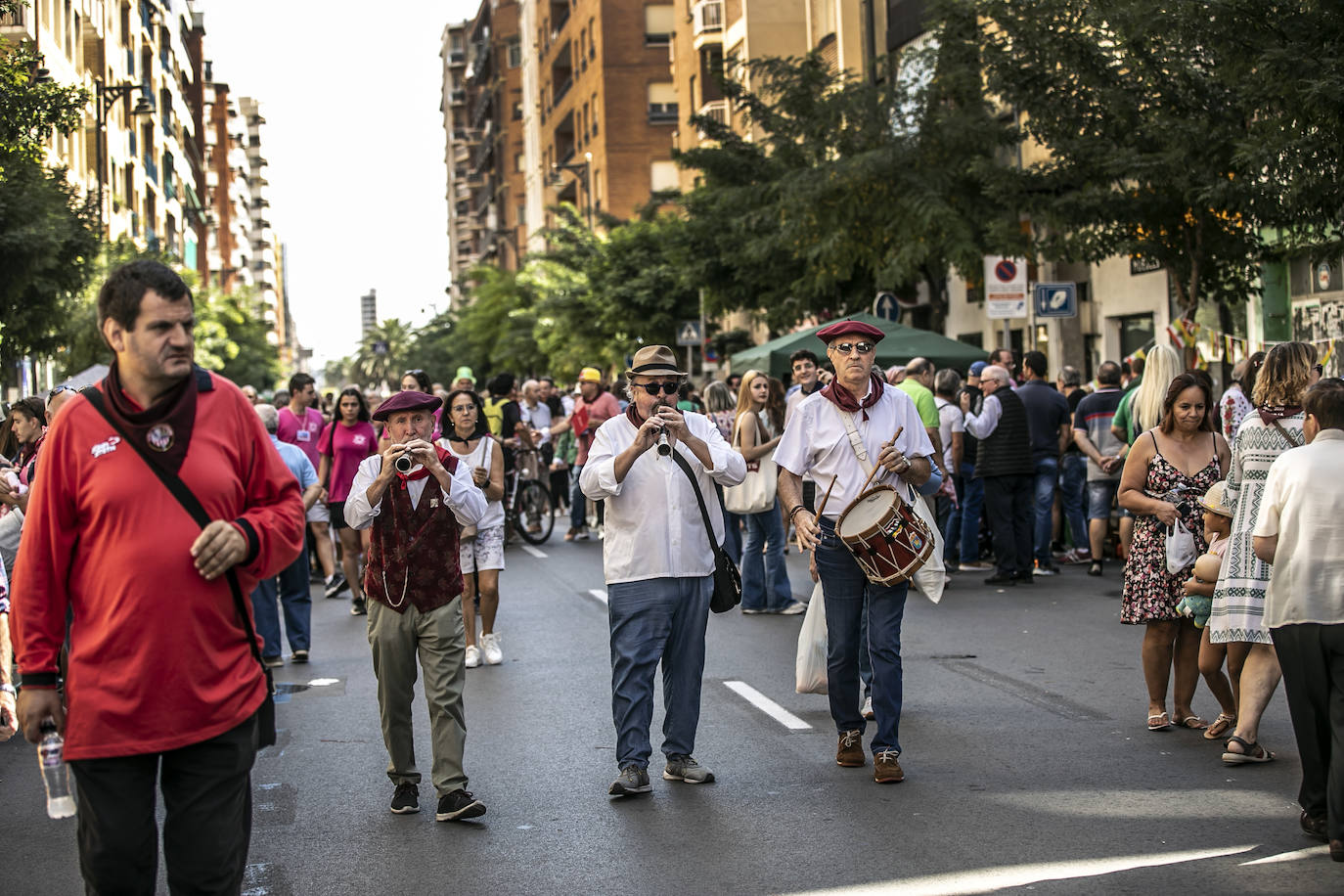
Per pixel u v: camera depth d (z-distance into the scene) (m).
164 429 3.90
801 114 25.95
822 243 22.95
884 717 6.79
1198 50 15.99
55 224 17.55
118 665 3.85
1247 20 13.46
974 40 22.16
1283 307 19.88
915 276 25.84
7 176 16.48
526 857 5.80
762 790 6.71
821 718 8.27
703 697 8.91
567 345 47.75
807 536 6.88
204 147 108.19
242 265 158.75
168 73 69.81
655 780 6.99
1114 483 14.34
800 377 12.15
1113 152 16.53
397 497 6.47
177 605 3.87
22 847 6.19
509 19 105.19
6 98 14.90
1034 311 18.17
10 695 6.61
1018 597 12.98
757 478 12.27
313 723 8.61
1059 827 5.97
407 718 6.59
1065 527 16.38
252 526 3.96
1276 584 5.64
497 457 10.43
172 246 66.56
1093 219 17.38
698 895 5.25
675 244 30.39
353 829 6.29
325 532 13.82
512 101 104.88
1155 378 8.75
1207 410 7.52
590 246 47.69
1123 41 16.31
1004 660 9.91
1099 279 24.91
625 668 6.74
